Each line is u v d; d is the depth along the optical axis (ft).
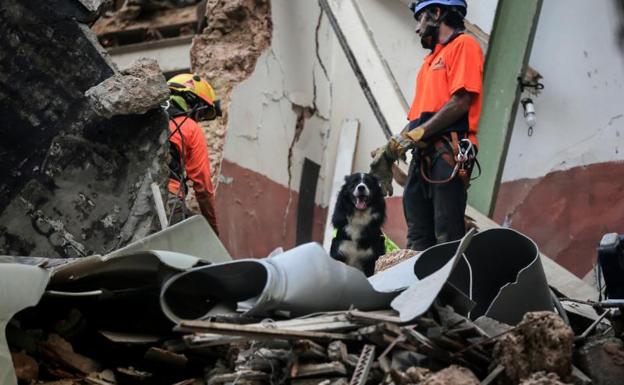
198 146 28.07
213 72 41.14
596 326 18.66
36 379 15.70
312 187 45.37
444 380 13.07
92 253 23.49
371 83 40.65
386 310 16.10
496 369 14.16
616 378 15.23
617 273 17.39
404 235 38.96
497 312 16.96
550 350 13.89
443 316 15.26
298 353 14.32
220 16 42.19
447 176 26.08
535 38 44.34
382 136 46.32
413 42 44.86
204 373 16.51
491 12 41.57
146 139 24.30
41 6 23.38
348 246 31.65
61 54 23.57
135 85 23.61
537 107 44.09
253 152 40.88
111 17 50.65
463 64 26.25
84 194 23.57
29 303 15.03
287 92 43.83
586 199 42.98
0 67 22.91
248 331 13.83
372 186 31.83
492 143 36.78
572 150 43.52
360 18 41.57
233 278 15.88
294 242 43.60
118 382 16.22
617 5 43.75
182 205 26.40
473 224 32.78
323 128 46.70
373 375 14.10
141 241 18.80
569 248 42.80
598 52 43.88
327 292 15.56
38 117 23.26
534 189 43.75
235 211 38.99
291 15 44.04
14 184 22.89
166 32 50.24
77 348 16.79
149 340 16.53
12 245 22.72
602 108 43.50
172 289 16.25
